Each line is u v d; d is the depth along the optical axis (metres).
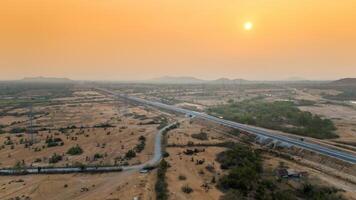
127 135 160.50
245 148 129.38
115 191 88.19
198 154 124.69
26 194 88.38
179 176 98.19
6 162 118.12
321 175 102.38
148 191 86.69
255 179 95.88
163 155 122.06
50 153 129.50
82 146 140.12
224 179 93.25
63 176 102.19
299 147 126.38
